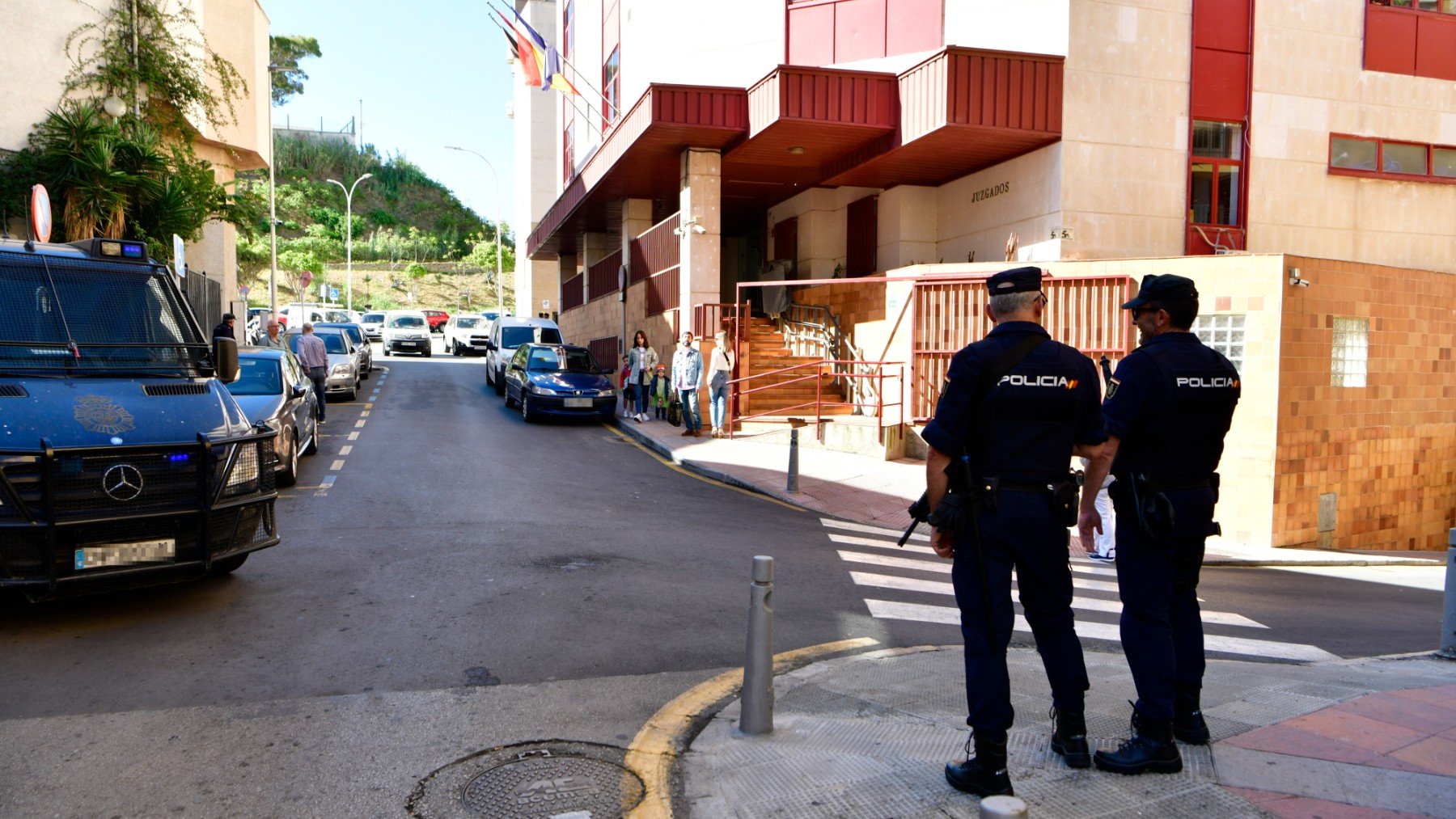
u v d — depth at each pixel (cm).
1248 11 1552
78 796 376
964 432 364
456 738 438
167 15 1753
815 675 530
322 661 536
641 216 2347
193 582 688
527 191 4269
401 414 1878
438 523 913
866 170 1731
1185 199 1525
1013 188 1605
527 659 547
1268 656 630
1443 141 1667
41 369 612
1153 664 380
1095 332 1260
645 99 1655
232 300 2364
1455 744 411
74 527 550
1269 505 1126
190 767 402
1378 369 1227
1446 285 1301
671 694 500
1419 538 1290
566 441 1619
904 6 1655
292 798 377
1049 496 362
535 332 2381
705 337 1794
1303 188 1590
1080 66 1470
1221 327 1162
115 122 1599
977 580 362
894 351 1556
